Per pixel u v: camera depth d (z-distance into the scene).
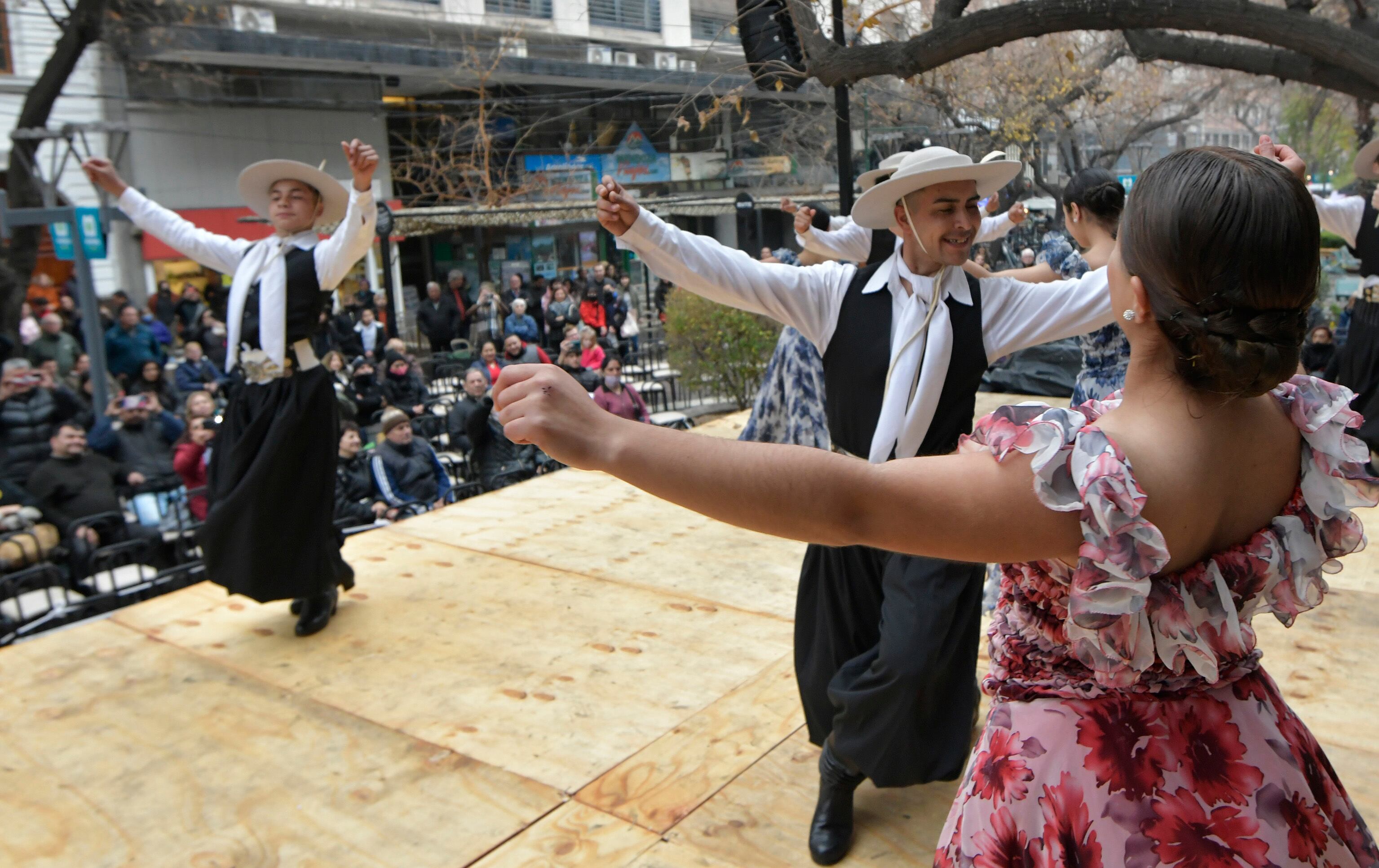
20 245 11.05
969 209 2.38
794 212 4.39
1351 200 5.40
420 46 15.68
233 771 3.08
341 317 12.93
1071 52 8.45
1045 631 1.31
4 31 13.37
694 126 15.59
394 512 6.76
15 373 7.64
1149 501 1.16
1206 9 4.07
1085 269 3.49
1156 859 1.18
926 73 8.00
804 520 1.16
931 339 2.38
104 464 6.18
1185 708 1.25
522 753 3.09
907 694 2.25
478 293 18.73
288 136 16.14
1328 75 4.61
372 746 3.19
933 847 2.54
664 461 1.16
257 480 3.74
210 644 4.05
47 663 3.92
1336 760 2.77
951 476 1.16
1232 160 1.14
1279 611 1.29
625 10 16.61
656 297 18.56
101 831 2.80
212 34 14.39
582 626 4.03
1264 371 1.09
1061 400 8.45
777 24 5.61
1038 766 1.27
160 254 15.11
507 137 16.45
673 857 2.56
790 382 4.84
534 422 1.18
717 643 3.80
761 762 2.96
